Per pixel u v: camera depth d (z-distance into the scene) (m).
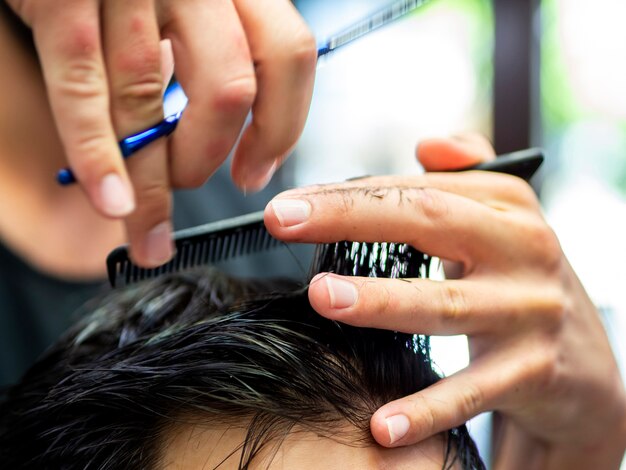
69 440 0.49
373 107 1.50
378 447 0.44
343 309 0.41
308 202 0.43
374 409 0.45
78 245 0.97
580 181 1.41
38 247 0.94
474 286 0.46
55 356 0.65
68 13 0.39
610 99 1.38
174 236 0.51
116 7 0.41
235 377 0.44
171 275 0.65
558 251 0.50
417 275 0.50
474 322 0.46
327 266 0.50
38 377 0.63
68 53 0.40
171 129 0.45
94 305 0.81
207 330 0.48
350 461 0.44
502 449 0.69
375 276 0.48
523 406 0.51
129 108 0.43
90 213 0.97
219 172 1.14
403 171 1.52
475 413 0.47
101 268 0.98
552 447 0.61
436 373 0.50
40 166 0.92
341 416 0.44
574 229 1.40
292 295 0.50
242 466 0.43
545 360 0.49
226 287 0.65
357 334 0.47
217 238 0.53
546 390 0.50
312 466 0.43
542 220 0.51
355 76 1.48
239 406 0.44
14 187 0.92
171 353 0.47
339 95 1.50
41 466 0.51
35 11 0.40
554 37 1.36
